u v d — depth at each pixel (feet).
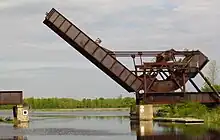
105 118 319.06
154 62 196.34
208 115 215.72
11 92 228.63
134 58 193.26
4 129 186.39
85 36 181.47
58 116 389.60
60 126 210.38
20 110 247.50
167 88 200.95
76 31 180.24
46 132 167.84
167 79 201.16
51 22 177.06
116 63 187.11
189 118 229.25
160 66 197.36
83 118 328.08
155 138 138.72
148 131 164.66
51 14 176.86
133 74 192.95
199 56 200.13
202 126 185.98
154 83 200.13
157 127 184.55
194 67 199.21
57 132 167.94
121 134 154.40
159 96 198.29
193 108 242.17
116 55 187.83
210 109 223.71
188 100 199.52
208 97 200.85
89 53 183.01
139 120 228.22
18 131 173.78
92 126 207.41
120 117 341.00
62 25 178.29
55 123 243.19
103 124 223.30
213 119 212.43
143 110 227.81
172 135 147.02
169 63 197.88
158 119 231.50
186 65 198.70
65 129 185.88
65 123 242.58
